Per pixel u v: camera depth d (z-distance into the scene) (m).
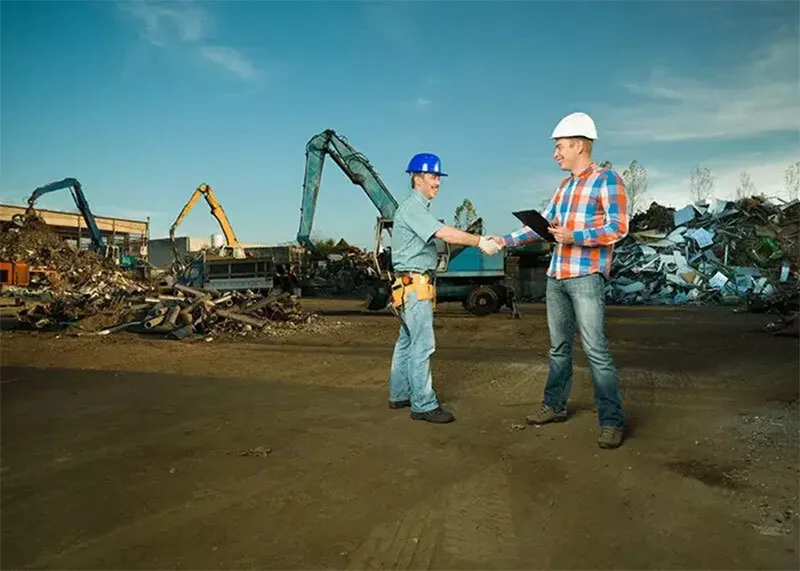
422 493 3.45
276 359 8.53
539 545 2.86
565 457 4.11
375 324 14.25
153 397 5.94
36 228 33.44
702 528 3.05
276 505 3.26
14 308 16.81
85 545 2.79
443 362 8.33
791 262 26.80
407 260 5.09
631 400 5.88
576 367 7.81
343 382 6.79
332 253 47.72
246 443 4.36
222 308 12.63
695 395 6.11
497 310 17.84
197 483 3.56
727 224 29.22
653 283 26.14
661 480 3.69
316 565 2.64
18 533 2.90
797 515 3.20
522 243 5.00
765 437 4.59
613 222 4.34
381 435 4.59
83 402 5.69
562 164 4.62
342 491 3.47
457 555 2.75
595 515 3.19
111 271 32.25
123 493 3.40
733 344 10.30
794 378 7.02
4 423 4.89
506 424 4.95
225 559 2.68
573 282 4.46
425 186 5.06
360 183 24.33
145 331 11.63
